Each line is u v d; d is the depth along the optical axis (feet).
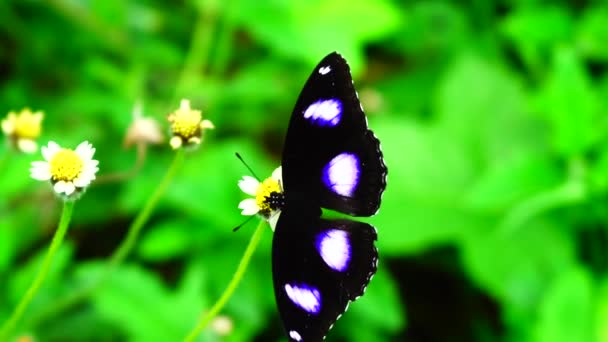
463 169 2.40
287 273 1.78
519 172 2.31
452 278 2.40
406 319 2.37
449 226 2.33
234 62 2.70
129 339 2.15
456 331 2.36
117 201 2.30
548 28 2.65
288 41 2.39
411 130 2.45
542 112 2.45
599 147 2.34
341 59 1.80
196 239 2.20
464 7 2.84
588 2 2.72
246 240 2.20
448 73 2.55
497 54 2.77
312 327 1.77
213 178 2.22
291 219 1.78
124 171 2.28
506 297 2.26
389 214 2.34
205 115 2.38
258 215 1.76
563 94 2.33
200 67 2.53
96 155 2.30
